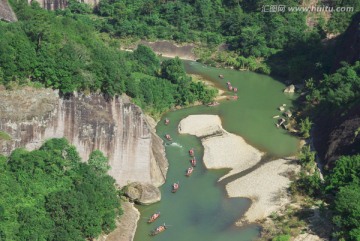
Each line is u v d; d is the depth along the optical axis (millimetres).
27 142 91375
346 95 128375
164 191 106875
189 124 137000
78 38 101688
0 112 89125
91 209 85438
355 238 84625
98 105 97312
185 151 123375
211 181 111375
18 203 81375
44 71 91938
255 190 107250
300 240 91500
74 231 80438
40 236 77688
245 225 97500
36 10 124125
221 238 94062
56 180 88500
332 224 93688
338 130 119688
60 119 94125
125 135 100312
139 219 98188
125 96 101375
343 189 92688
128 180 102750
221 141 128250
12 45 90812
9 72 89688
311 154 115188
